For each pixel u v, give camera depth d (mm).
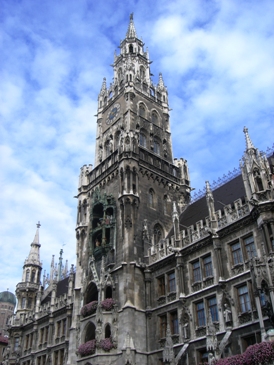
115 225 45781
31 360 57594
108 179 50625
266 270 26375
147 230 44938
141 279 41688
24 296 70000
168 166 54062
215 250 35500
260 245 32188
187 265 38219
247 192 34844
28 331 63000
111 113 59312
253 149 35000
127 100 56344
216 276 34688
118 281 41562
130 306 38875
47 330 57688
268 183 32875
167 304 38312
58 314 55938
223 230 35812
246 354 24766
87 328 42344
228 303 32500
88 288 45125
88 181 55531
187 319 35562
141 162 49750
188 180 55438
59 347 52469
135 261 41906
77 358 40438
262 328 26578
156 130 57625
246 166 34938
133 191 46531
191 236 39406
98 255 45969
